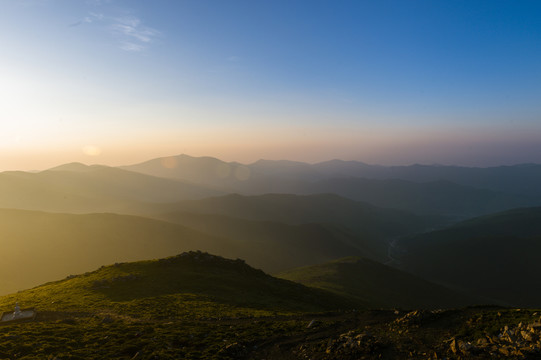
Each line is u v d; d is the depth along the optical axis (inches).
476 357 742.5
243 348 1068.5
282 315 1579.7
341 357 903.7
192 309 1716.3
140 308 1690.5
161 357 970.7
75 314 1590.8
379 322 1220.5
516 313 946.7
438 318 1071.0
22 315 1530.5
